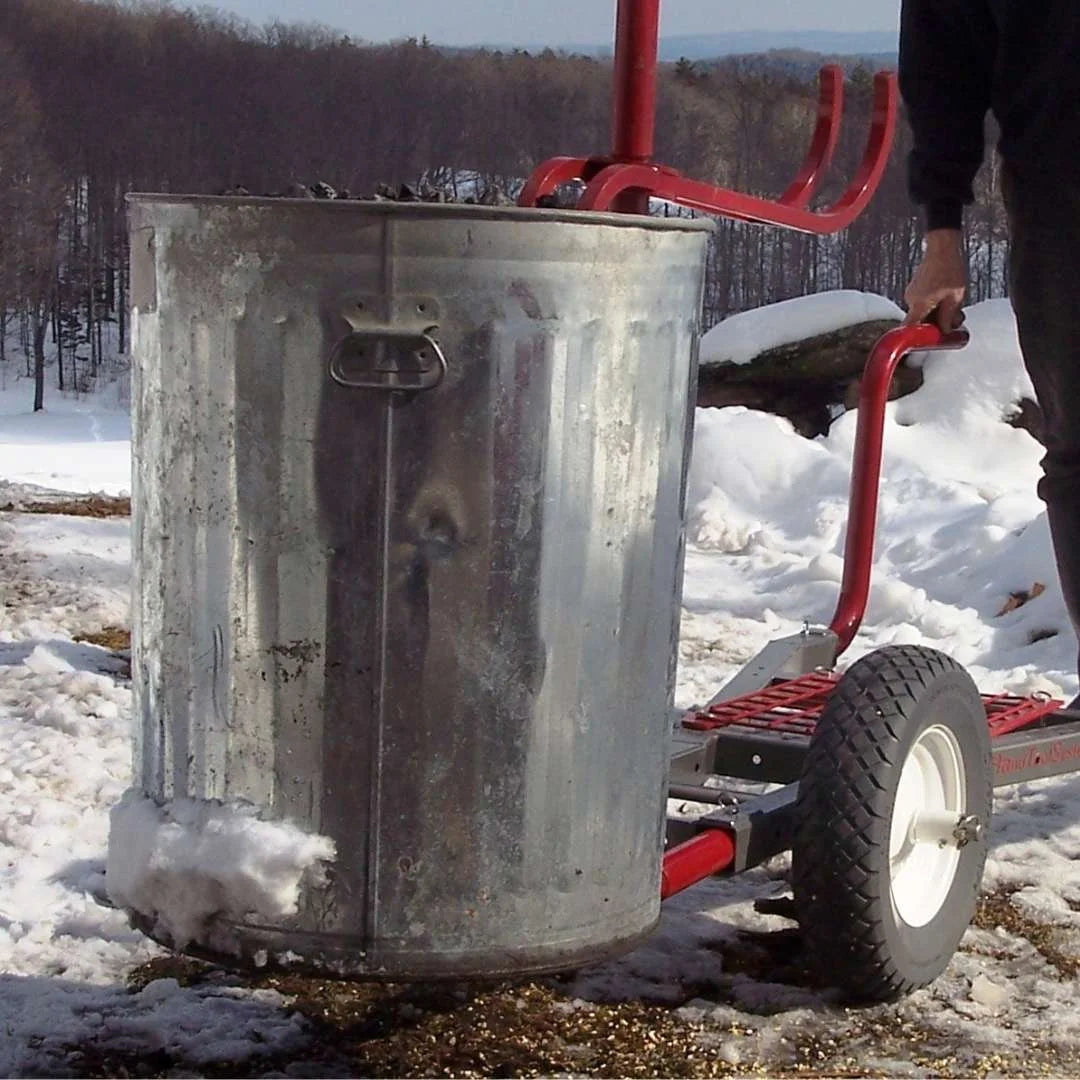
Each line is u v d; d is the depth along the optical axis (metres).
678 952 2.74
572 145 48.69
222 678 1.91
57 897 2.88
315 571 1.85
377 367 1.81
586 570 1.92
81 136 63.47
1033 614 5.38
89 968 2.62
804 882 2.43
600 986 2.60
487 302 1.81
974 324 9.01
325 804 1.88
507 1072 2.32
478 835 1.89
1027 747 3.00
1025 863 3.24
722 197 2.41
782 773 2.90
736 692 3.22
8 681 4.25
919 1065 2.37
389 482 1.82
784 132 38.03
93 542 6.45
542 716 1.90
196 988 2.55
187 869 1.91
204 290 1.87
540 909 1.94
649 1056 2.37
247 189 2.16
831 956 2.46
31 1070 2.28
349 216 1.79
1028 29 3.03
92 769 3.54
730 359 9.59
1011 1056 2.41
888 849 2.42
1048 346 3.17
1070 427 3.22
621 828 2.02
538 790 1.92
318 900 1.89
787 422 8.63
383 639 1.84
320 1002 2.52
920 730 2.48
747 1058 2.38
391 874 1.88
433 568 1.84
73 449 24.73
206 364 1.88
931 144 3.26
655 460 1.99
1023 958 2.79
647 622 2.01
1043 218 3.09
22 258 63.03
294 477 1.85
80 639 4.96
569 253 1.84
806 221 2.76
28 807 3.30
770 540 6.89
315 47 56.56
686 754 2.85
